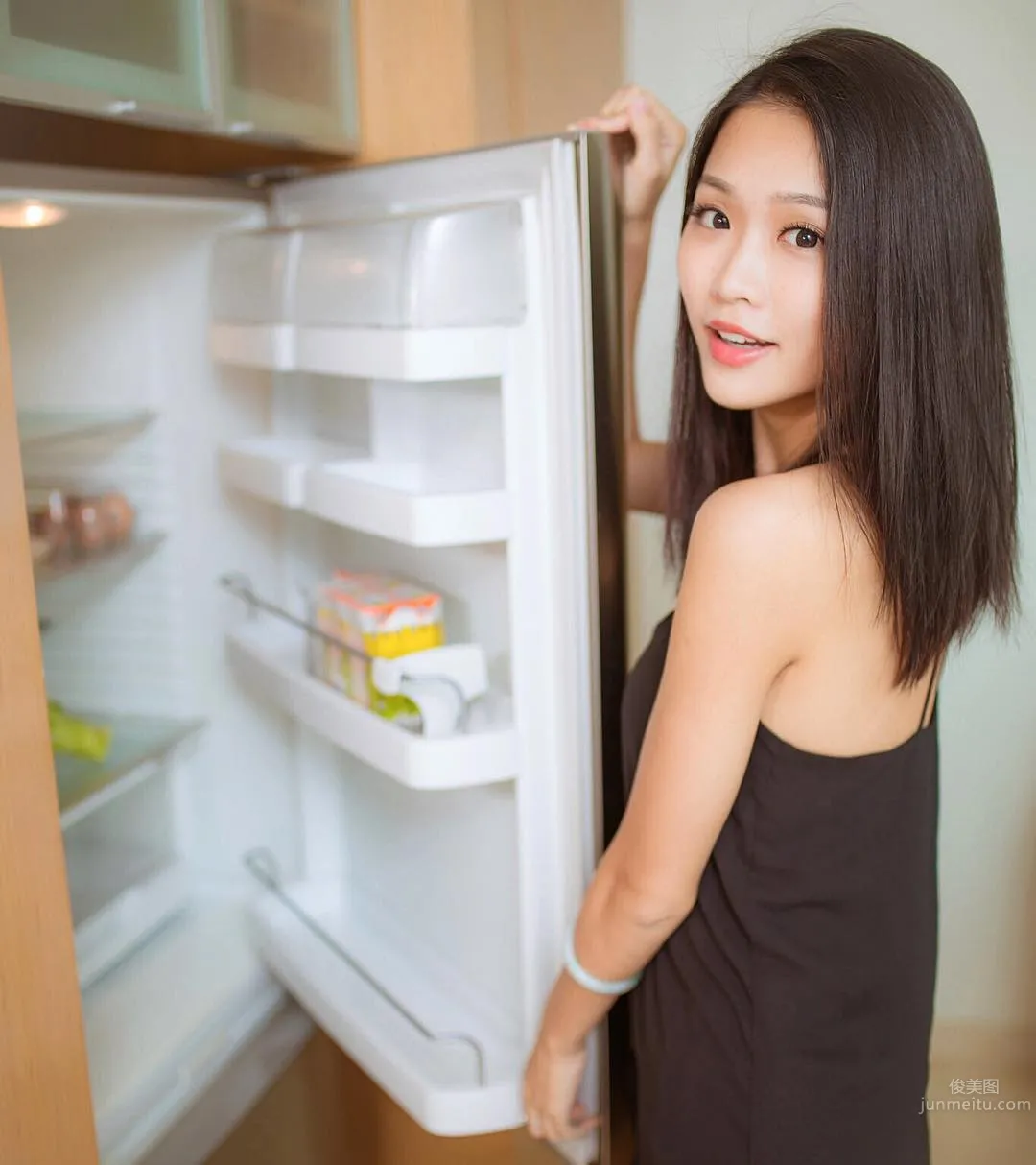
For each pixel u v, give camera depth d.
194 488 1.52
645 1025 1.12
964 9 1.74
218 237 1.40
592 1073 1.17
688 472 1.18
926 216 0.84
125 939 1.46
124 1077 1.24
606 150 0.99
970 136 0.87
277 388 1.49
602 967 1.05
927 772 1.05
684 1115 1.08
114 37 0.99
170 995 1.39
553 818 1.13
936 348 0.86
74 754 1.41
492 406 1.11
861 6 1.77
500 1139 1.34
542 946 1.15
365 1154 1.41
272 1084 1.35
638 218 1.21
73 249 1.40
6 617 0.82
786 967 1.00
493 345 1.03
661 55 1.82
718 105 0.93
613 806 1.12
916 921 1.05
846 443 0.88
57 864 0.88
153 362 1.48
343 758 1.52
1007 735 1.94
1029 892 1.99
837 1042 1.02
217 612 1.56
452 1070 1.18
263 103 1.17
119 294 1.44
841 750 0.96
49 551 1.39
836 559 0.89
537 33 1.48
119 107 0.99
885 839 1.00
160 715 1.59
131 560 1.47
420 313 1.01
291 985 1.41
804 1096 1.01
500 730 1.11
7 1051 0.84
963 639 1.02
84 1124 0.92
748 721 0.94
